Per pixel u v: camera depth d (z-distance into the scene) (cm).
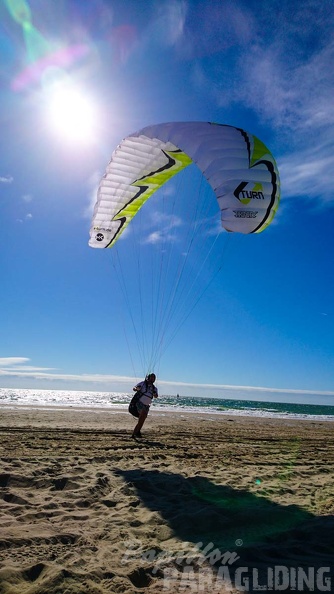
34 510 452
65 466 647
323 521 472
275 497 564
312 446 1106
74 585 301
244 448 978
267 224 619
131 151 805
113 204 891
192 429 1358
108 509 478
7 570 310
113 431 1129
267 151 647
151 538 409
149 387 1044
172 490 573
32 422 1308
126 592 302
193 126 692
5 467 611
